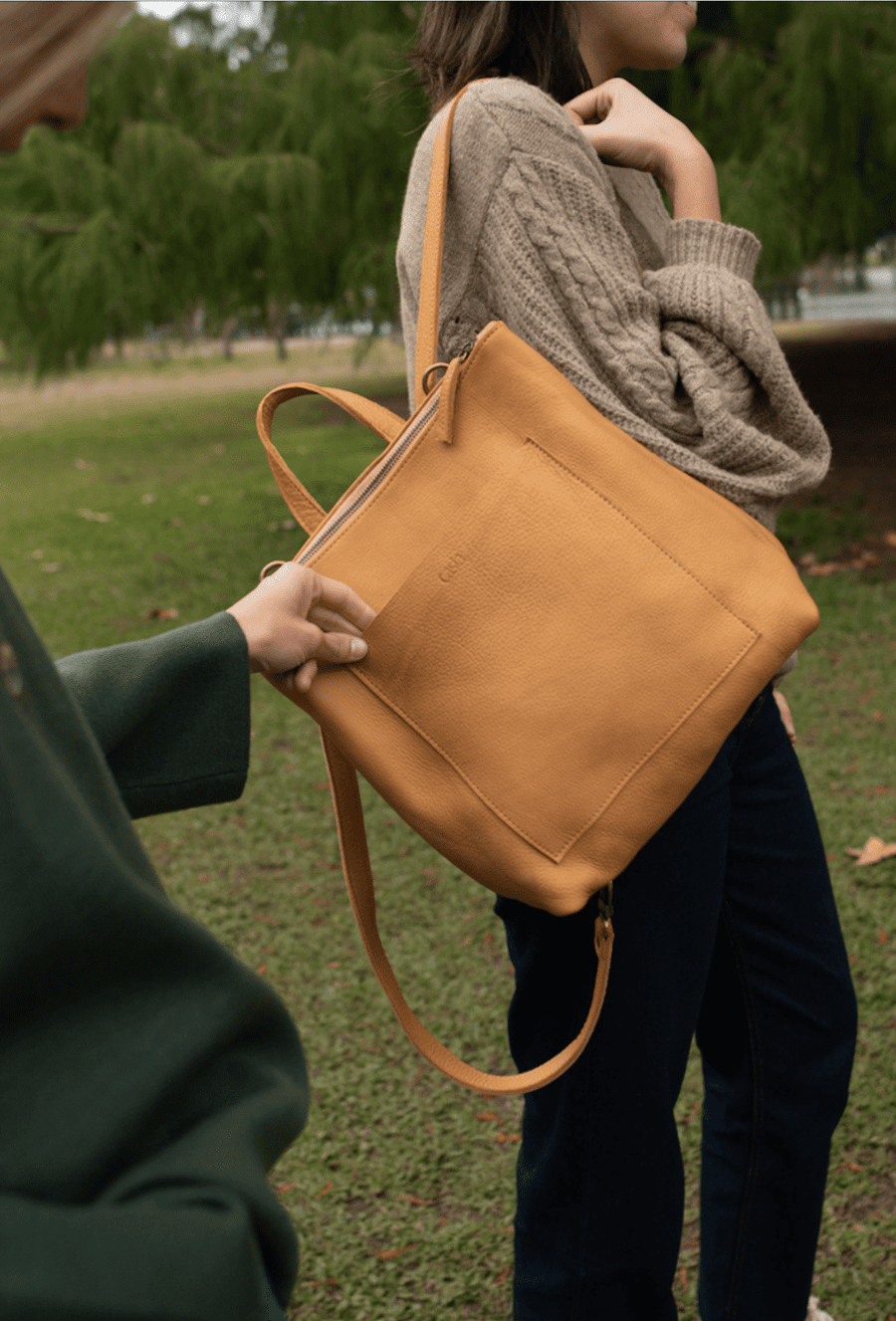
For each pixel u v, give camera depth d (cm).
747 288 115
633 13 132
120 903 53
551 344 110
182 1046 55
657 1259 125
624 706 106
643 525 106
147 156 892
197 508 898
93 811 57
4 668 53
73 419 1980
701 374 110
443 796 109
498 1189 195
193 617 569
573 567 106
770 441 110
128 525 845
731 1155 141
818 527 642
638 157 125
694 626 105
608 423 108
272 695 459
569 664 106
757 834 128
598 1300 125
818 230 833
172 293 988
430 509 107
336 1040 235
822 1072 136
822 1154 139
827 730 370
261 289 997
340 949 268
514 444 107
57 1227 49
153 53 910
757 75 795
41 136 959
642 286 115
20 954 50
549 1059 122
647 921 115
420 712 108
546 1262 126
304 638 100
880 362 1523
